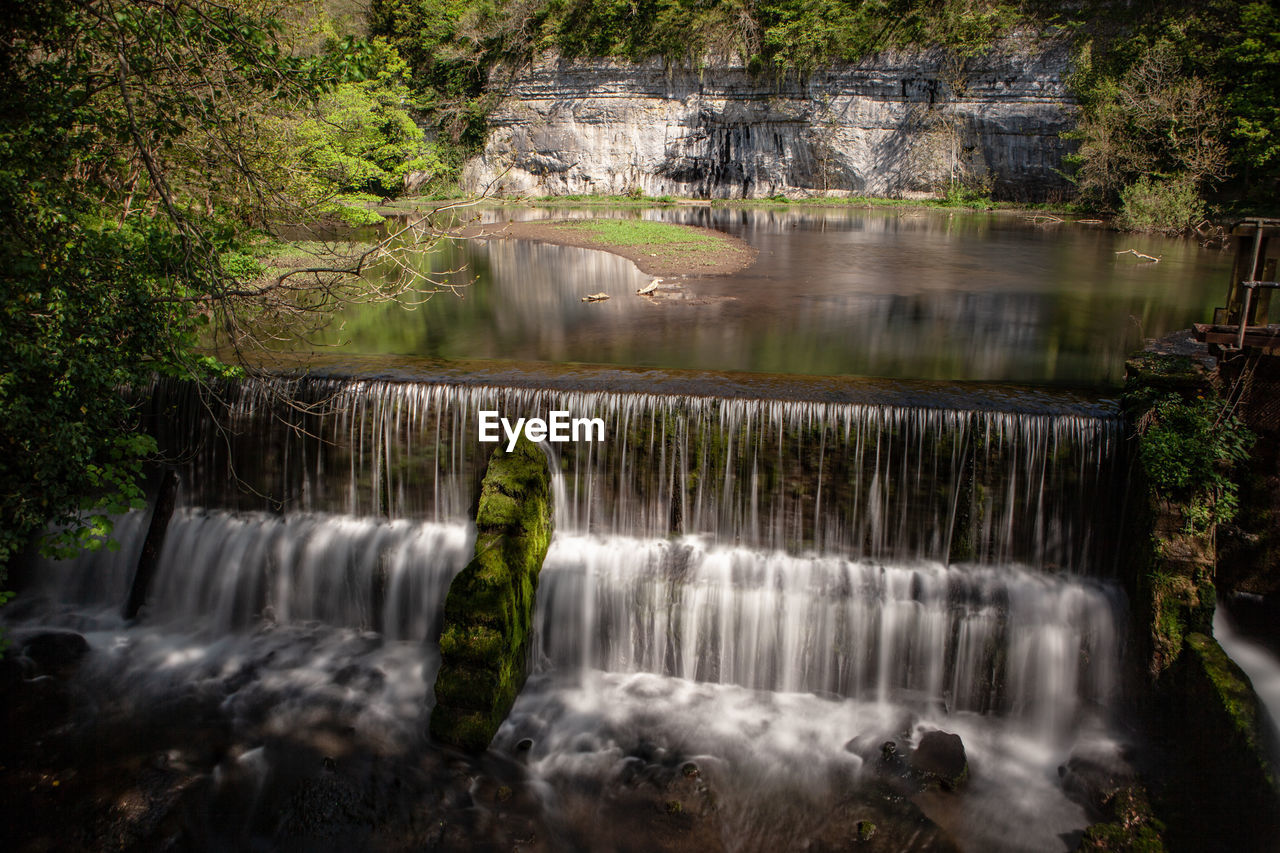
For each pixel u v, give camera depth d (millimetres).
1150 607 9602
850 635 10688
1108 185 41469
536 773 9539
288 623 12266
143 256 9664
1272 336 9906
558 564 11469
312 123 21469
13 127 9297
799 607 10766
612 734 10164
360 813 8922
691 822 8859
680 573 11242
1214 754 8406
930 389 12930
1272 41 34406
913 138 53531
